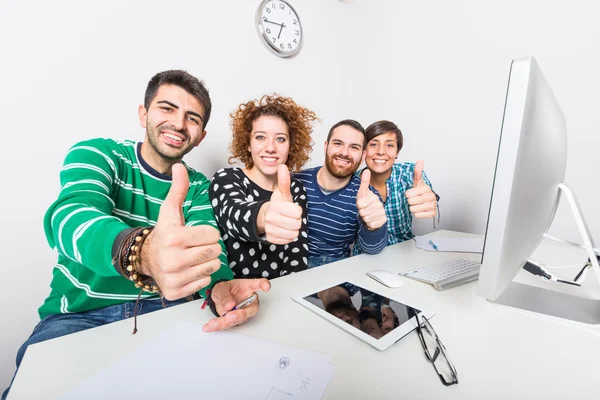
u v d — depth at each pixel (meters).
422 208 0.88
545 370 0.34
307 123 1.36
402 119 1.79
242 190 1.01
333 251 1.23
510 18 1.37
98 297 0.73
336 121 1.81
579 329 0.44
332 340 0.41
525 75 0.34
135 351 0.38
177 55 1.14
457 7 1.53
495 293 0.38
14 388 0.31
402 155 1.82
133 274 0.39
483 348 0.39
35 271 0.90
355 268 0.73
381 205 0.83
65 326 0.66
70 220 0.48
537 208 0.42
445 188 1.65
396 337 0.41
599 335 0.42
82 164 0.69
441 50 1.60
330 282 0.63
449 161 1.62
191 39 1.18
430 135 1.68
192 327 0.45
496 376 0.33
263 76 1.43
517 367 0.35
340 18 1.76
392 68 1.81
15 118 0.85
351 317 0.47
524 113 0.34
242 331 0.43
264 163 1.14
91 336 0.42
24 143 0.87
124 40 1.02
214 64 1.25
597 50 1.16
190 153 1.22
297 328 0.44
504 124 0.35
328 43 1.71
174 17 1.13
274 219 0.56
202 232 0.36
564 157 0.49
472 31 1.49
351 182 1.28
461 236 1.12
